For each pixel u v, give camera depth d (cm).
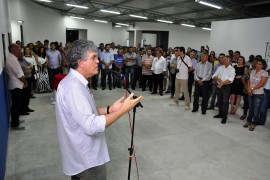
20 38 1044
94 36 1819
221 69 491
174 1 1078
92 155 137
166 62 773
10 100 468
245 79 503
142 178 268
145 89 826
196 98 551
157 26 1845
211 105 584
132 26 1986
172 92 690
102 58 754
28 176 264
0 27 375
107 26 1895
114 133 401
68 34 1745
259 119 483
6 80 395
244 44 888
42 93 679
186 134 412
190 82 657
